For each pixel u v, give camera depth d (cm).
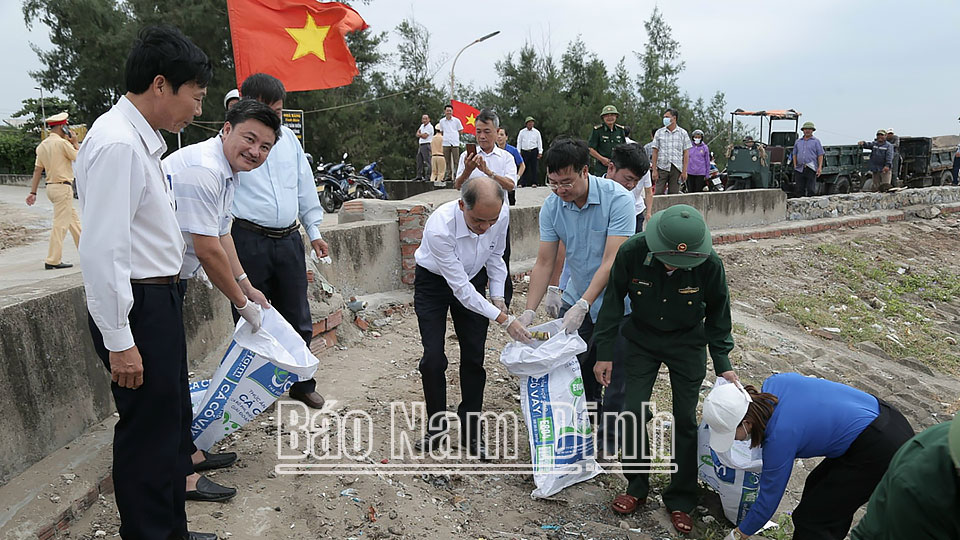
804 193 1528
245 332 328
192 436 333
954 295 1131
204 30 2230
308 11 553
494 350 580
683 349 346
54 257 828
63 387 333
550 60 3559
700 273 327
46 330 324
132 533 250
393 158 3073
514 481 387
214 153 300
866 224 1462
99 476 309
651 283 333
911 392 716
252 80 365
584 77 3578
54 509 281
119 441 247
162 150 246
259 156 301
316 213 411
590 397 433
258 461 358
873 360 809
